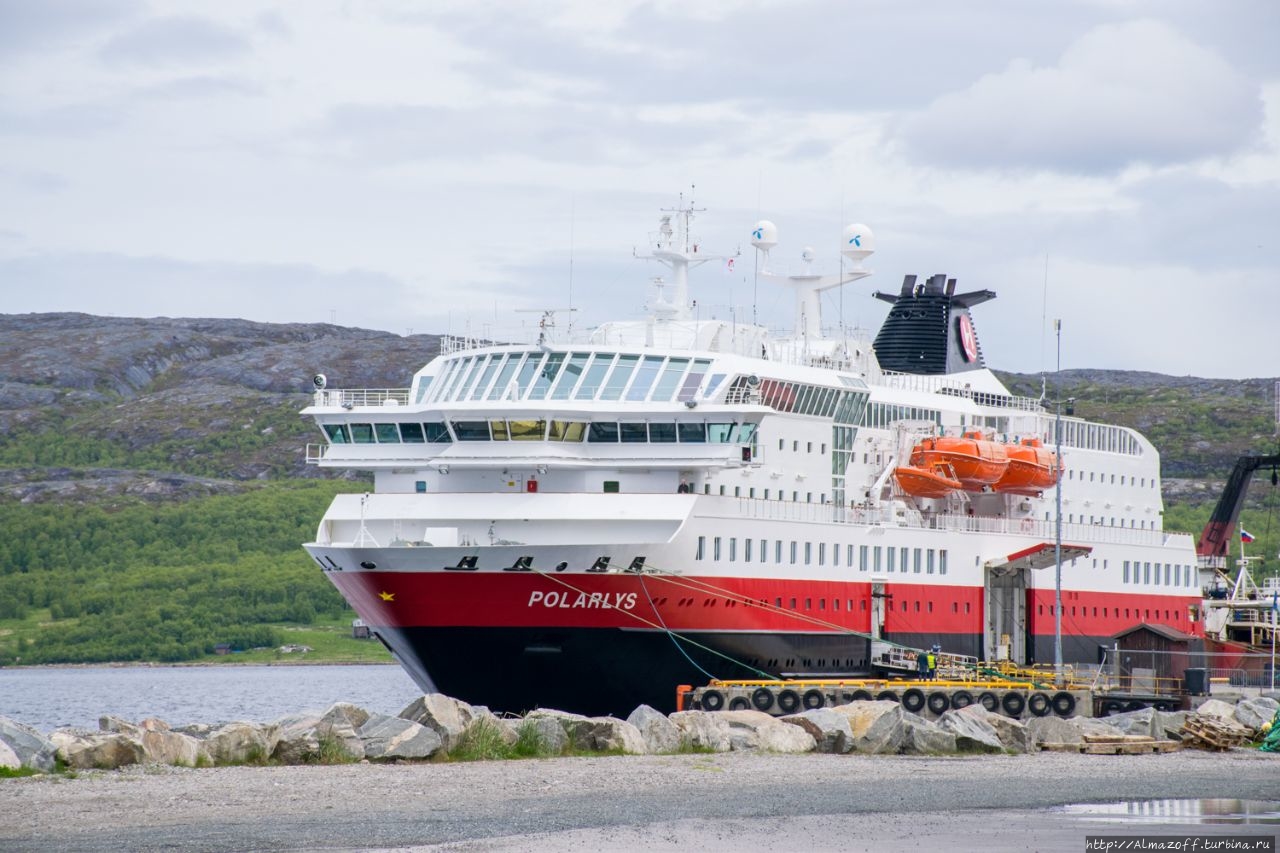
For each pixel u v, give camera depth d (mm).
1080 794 123812
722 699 172125
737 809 111625
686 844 98062
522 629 165500
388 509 173125
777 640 181500
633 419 171000
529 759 137375
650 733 145750
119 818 103438
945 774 135125
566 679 169375
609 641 168250
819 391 193750
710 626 173250
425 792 115938
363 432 179375
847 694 177750
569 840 98312
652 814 108750
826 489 195250
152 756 127938
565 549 163375
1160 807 117500
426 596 164625
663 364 176250
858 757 147750
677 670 173875
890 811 112750
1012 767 142125
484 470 174125
